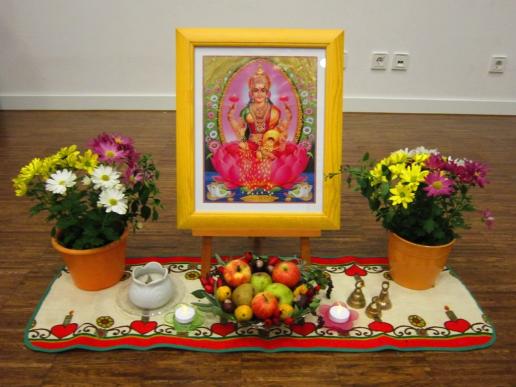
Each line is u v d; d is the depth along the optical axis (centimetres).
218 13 289
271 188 133
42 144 251
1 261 155
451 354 121
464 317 132
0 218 180
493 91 314
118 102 308
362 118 304
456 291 142
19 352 119
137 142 256
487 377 115
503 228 182
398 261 138
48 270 150
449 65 306
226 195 133
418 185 126
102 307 131
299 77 129
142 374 114
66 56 296
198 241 168
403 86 311
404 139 270
